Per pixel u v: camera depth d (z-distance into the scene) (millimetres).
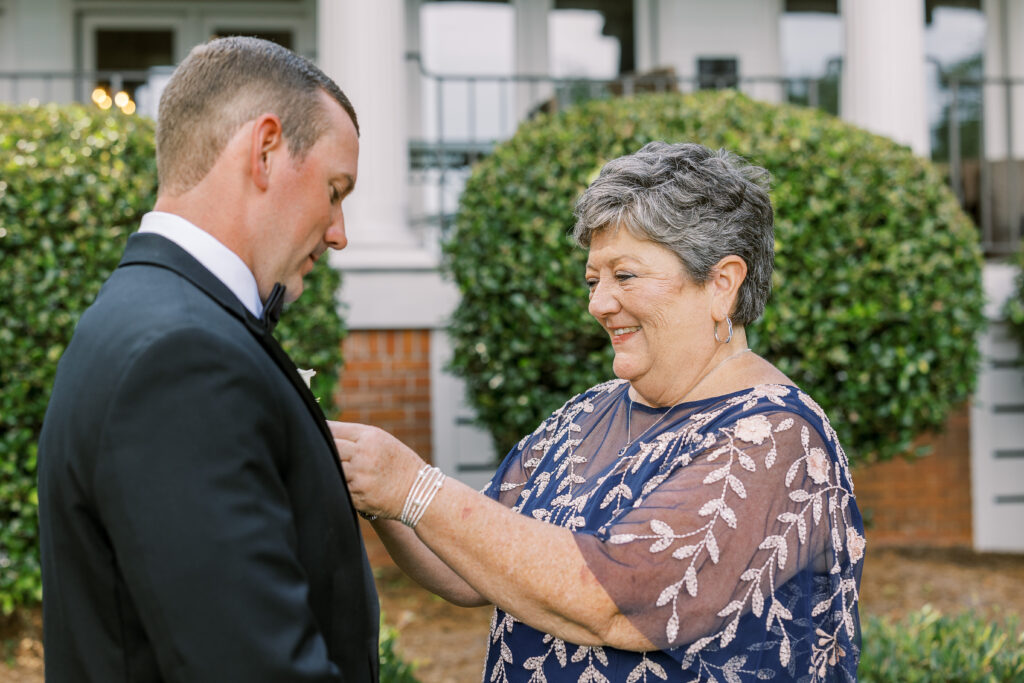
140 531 1101
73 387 1210
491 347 4391
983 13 8688
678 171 1572
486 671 1759
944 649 3078
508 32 8320
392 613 4902
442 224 6094
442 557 1499
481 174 4535
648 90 7188
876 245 4242
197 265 1284
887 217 4285
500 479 1960
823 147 4297
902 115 6043
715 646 1443
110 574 1200
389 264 5570
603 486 1611
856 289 4207
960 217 4645
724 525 1444
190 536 1095
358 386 5590
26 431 3865
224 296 1273
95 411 1156
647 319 1595
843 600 1491
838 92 8477
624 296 1602
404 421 5633
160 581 1089
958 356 4477
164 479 1110
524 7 8289
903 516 6121
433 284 5602
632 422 1720
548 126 4578
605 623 1441
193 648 1084
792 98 8500
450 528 1478
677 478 1507
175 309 1201
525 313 4211
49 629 1272
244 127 1301
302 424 1290
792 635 1459
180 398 1135
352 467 1474
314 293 4312
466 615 4883
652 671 1479
